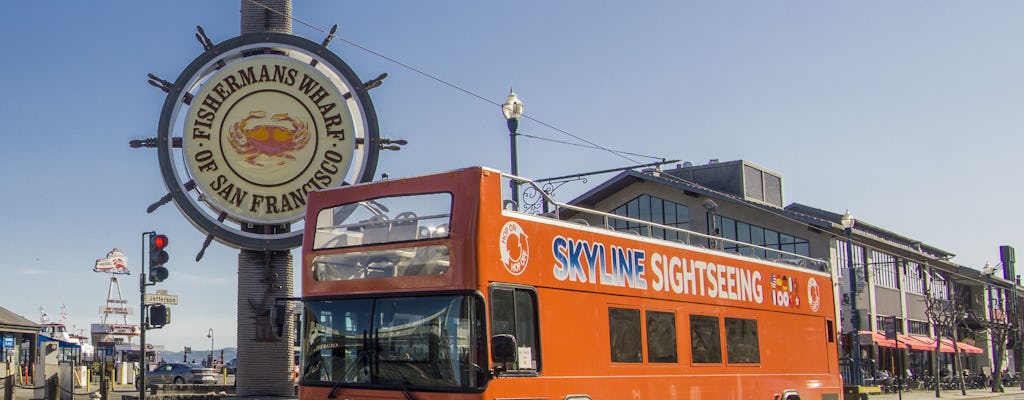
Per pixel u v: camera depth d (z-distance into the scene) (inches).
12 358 1648.6
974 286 2810.0
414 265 415.2
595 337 467.8
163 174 999.6
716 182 1973.4
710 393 553.9
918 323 2411.4
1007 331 2544.3
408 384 401.7
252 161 1019.9
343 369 421.1
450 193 416.2
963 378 2156.7
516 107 767.7
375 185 439.5
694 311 555.5
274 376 1015.6
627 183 1962.4
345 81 1045.8
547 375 429.4
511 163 765.3
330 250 441.4
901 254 2282.2
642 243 521.0
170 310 791.7
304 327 439.5
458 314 399.5
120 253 3467.0
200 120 1011.3
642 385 495.5
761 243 1888.5
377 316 419.2
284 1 1087.6
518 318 419.8
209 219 1003.3
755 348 615.2
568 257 459.5
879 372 2058.3
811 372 684.7
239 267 1032.8
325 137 1035.3
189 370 1877.5
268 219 1018.1
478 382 390.3
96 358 2347.4
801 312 688.4
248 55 1035.9
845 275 1884.8
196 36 1021.8
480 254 403.9
